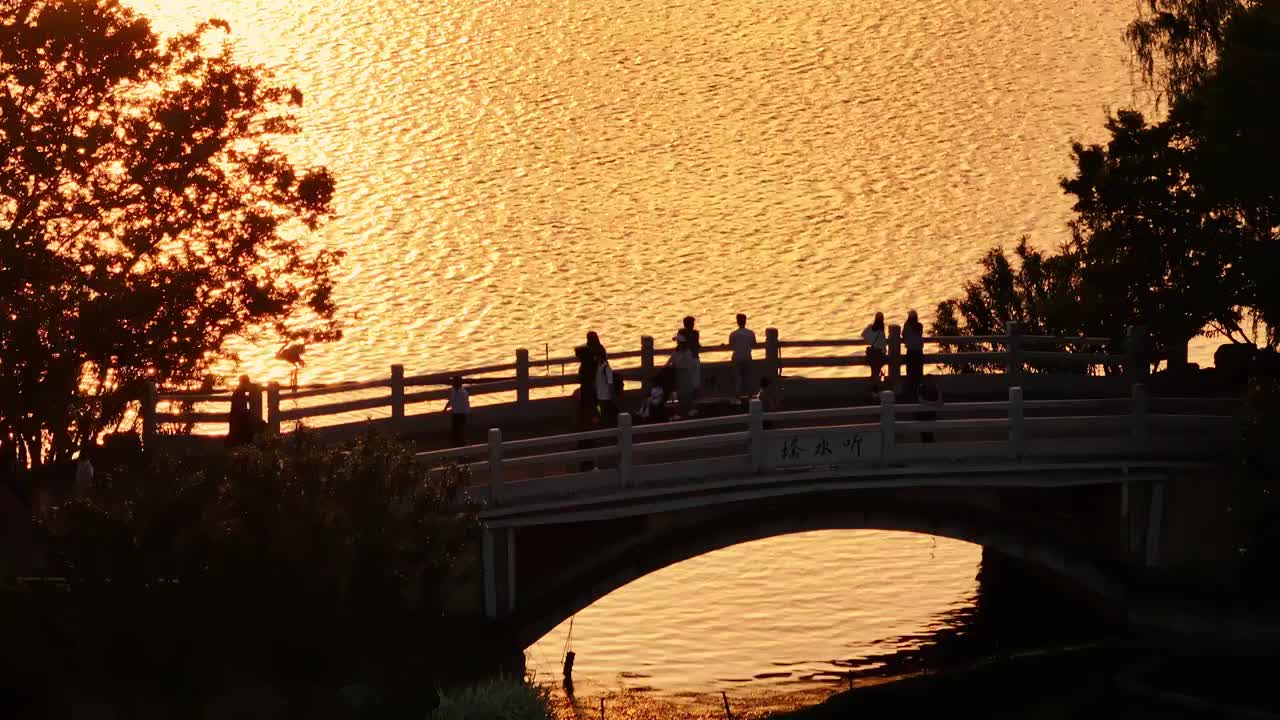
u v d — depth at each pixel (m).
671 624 76.94
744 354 65.94
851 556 88.62
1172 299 74.44
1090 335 81.25
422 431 62.00
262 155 56.88
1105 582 60.84
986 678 59.31
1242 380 73.62
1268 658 57.38
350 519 46.28
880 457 57.03
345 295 168.50
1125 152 77.75
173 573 45.50
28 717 43.62
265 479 46.31
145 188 54.44
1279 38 69.56
